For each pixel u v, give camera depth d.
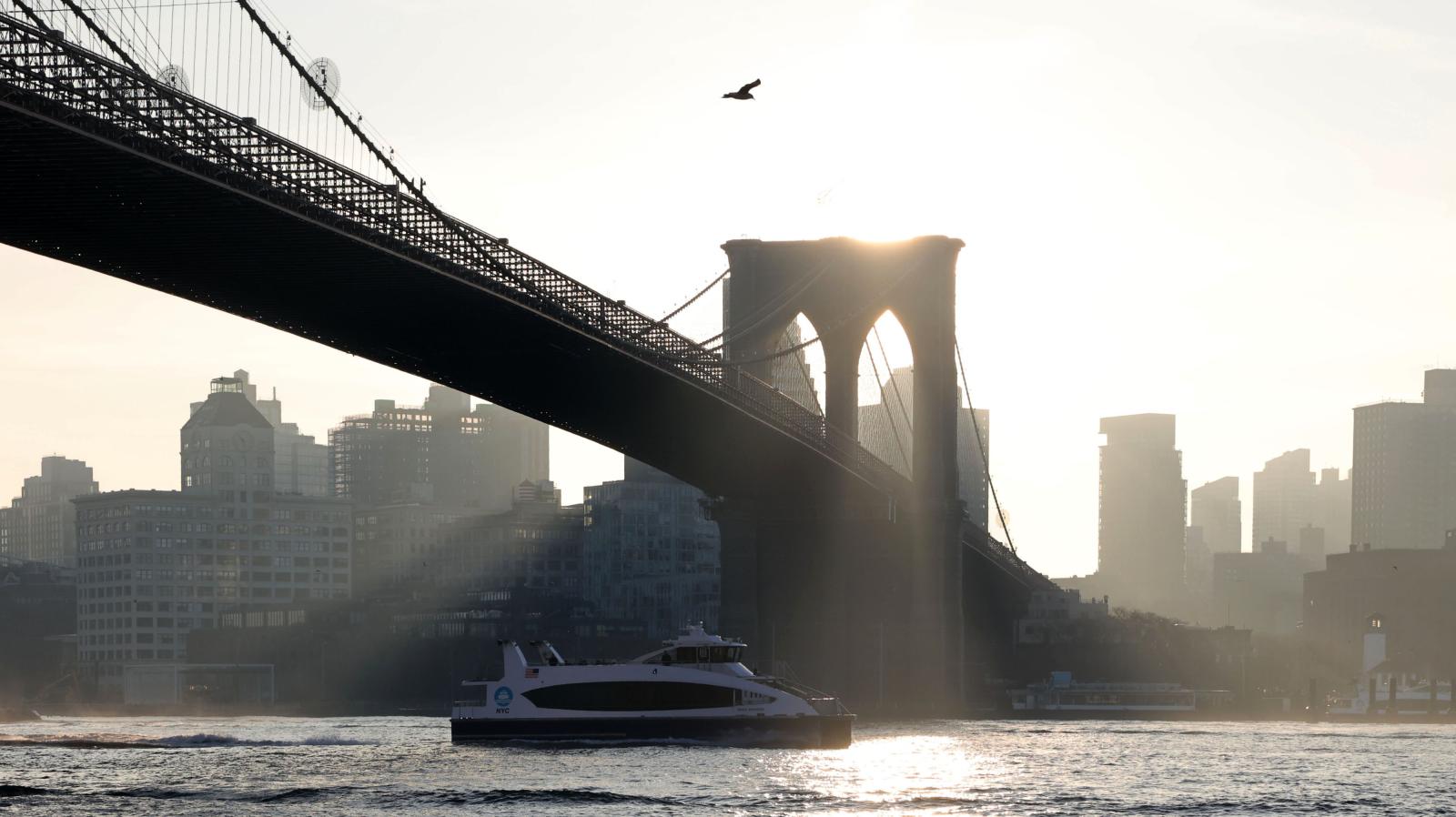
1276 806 109.50
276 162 112.56
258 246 121.06
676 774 117.25
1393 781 127.19
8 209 111.00
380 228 123.94
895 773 122.75
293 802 103.62
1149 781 123.94
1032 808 105.62
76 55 97.19
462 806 101.31
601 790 108.75
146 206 110.94
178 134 104.50
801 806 103.12
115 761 131.50
